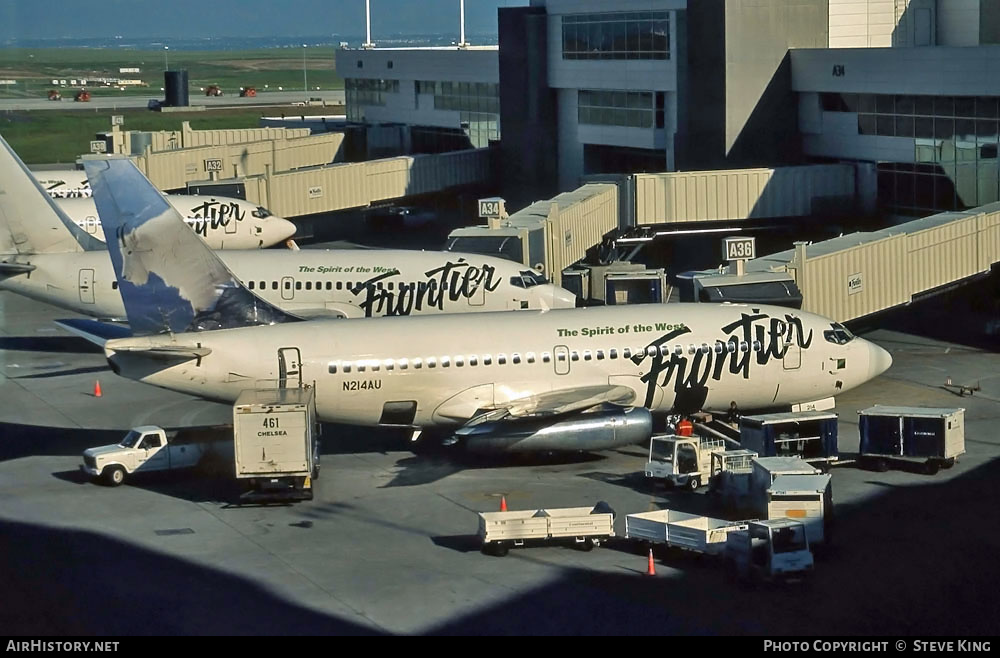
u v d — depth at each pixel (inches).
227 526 1732.3
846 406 2313.0
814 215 3511.3
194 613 1405.0
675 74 3868.1
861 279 2593.5
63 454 2112.5
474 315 2098.9
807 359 2142.0
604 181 3624.5
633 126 4131.4
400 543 1653.5
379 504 1828.2
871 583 1465.3
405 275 2655.0
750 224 3481.8
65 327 2082.9
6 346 2994.6
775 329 2135.8
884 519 1696.6
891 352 2738.7
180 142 5359.3
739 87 3634.4
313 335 2001.7
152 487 1932.8
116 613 1406.3
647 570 1531.7
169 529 1720.0
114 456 1927.9
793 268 2497.5
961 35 3794.3
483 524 1595.7
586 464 2034.9
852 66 3494.1
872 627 1332.4
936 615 1363.2
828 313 2541.8
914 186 3408.0
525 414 1932.8
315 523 1743.4
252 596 1460.4
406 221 4837.6
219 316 2026.3
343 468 2025.1
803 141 3735.2
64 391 2556.6
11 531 1712.6
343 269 2655.0
